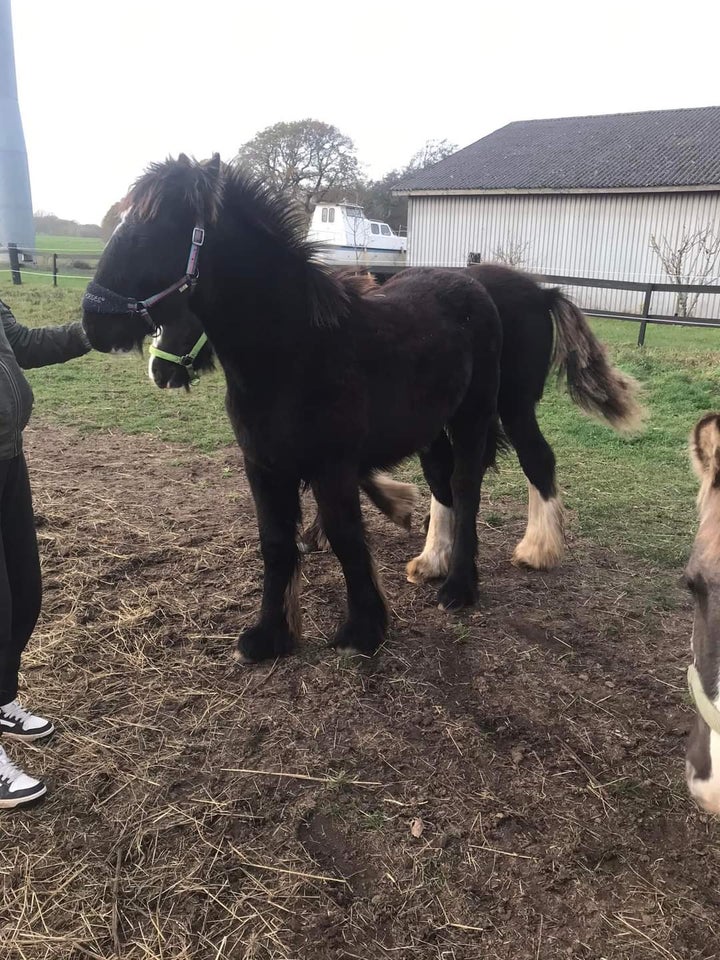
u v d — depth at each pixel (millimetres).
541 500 3723
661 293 18281
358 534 2793
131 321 2252
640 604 3389
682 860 1999
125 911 1818
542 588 3547
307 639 3045
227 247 2379
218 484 4840
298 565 2918
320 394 2533
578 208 19719
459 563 3307
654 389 7324
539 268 20656
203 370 3361
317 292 2492
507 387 3596
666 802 2197
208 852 1990
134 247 2191
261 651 2854
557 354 3781
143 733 2467
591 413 3855
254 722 2529
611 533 4199
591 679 2785
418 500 4406
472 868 1962
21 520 2186
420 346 2916
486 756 2375
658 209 18484
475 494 3350
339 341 2594
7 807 2115
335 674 2791
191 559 3684
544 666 2863
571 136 23484
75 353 2352
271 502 2742
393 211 38312
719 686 1398
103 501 4441
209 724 2516
